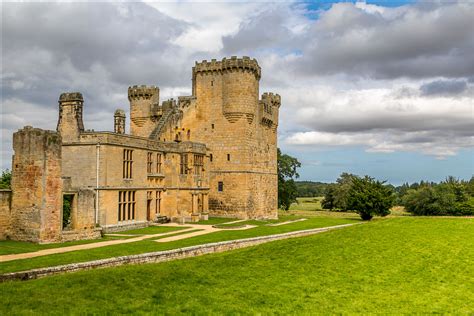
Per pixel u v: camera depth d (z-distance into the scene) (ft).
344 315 76.38
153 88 255.50
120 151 168.35
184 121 241.55
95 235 140.87
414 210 336.90
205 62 239.30
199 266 99.50
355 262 112.98
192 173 207.92
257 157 245.86
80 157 161.89
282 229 172.96
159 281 85.15
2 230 126.72
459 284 97.96
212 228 173.99
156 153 193.88
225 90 234.38
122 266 95.45
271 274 98.07
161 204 198.08
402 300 85.81
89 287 77.51
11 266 87.81
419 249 128.47
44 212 123.13
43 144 123.54
